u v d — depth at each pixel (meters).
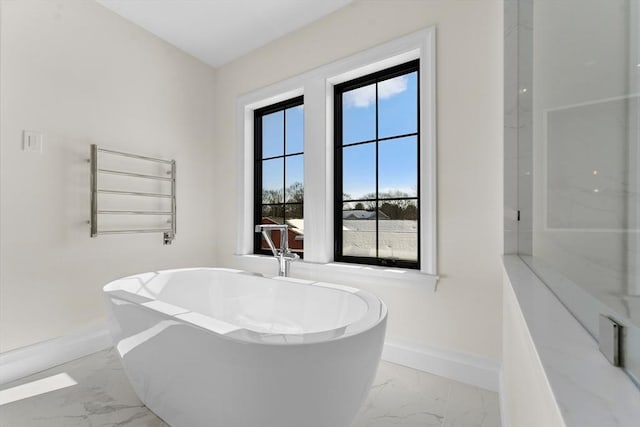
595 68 0.54
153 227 2.52
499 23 1.61
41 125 1.91
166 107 2.62
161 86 2.58
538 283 0.94
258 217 2.83
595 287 0.49
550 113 0.93
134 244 2.39
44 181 1.92
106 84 2.23
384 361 1.92
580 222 0.59
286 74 2.48
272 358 0.96
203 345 1.07
